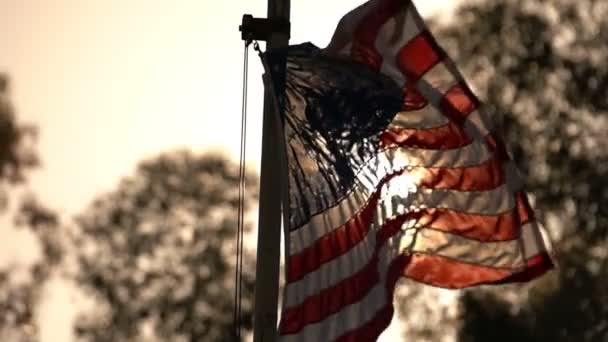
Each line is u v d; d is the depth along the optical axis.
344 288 31.81
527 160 63.06
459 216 33.56
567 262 61.53
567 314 60.56
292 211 31.73
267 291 31.95
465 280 33.72
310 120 32.41
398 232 33.34
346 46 32.97
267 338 31.75
